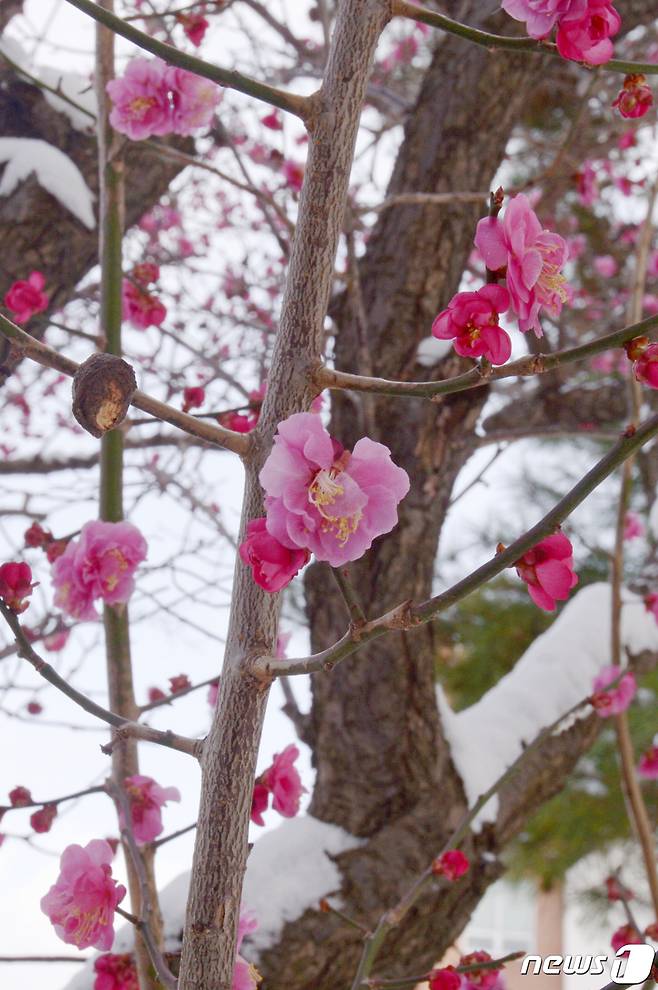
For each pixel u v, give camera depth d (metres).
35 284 0.56
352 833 0.70
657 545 0.94
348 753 0.72
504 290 0.38
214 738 0.39
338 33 0.41
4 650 0.66
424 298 0.76
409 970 0.67
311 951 0.64
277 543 0.37
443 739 0.73
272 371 0.40
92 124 0.78
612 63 0.43
